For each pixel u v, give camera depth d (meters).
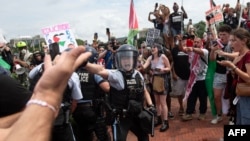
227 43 6.56
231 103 4.79
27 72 7.38
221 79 7.15
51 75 0.75
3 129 0.90
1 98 1.09
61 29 5.42
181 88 8.23
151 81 7.55
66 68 0.76
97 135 5.17
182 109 8.59
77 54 0.78
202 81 7.67
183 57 8.02
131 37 10.55
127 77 4.23
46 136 0.72
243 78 4.13
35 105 0.73
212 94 7.50
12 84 1.12
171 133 7.22
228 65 4.21
